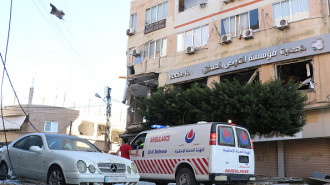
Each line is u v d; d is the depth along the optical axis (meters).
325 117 17.08
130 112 29.89
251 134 15.89
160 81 25.39
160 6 27.33
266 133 15.66
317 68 17.78
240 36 21.34
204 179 8.93
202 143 9.23
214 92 16.22
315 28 18.22
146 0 28.59
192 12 24.81
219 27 22.80
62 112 47.50
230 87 15.59
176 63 24.73
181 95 17.73
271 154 19.19
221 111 15.52
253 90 15.12
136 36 28.53
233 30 21.98
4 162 9.32
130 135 28.42
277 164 18.77
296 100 14.62
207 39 23.36
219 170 8.91
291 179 15.27
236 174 9.23
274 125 14.60
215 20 23.17
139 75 26.48
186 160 9.53
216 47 22.56
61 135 8.99
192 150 9.45
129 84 27.83
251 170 9.74
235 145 9.48
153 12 27.77
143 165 10.98
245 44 21.05
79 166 7.23
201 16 24.12
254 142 19.98
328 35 17.62
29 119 44.59
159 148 10.59
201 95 16.88
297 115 14.63
